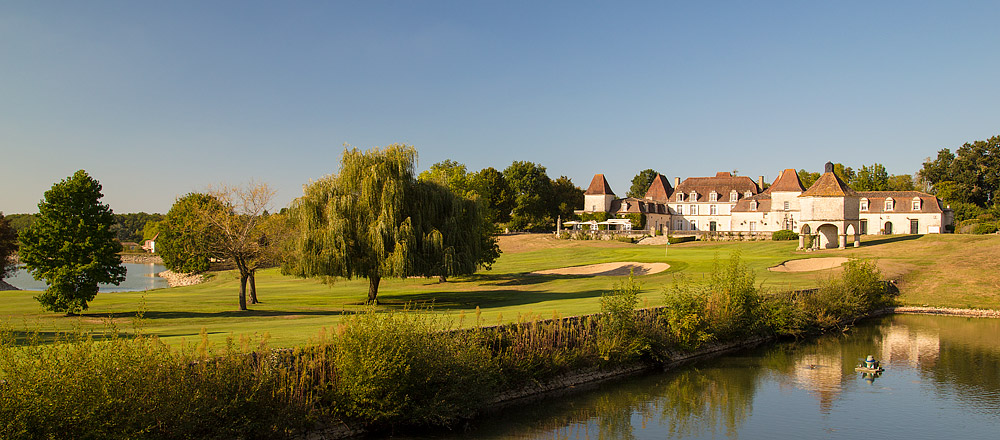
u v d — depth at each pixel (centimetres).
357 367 1667
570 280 5131
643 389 2381
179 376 1368
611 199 11425
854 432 1938
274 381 1542
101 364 1277
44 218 3281
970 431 1952
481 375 1894
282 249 3906
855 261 4350
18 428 1139
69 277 3178
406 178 4000
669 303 2964
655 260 5853
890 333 3578
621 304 2642
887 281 4691
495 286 5031
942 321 3975
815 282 4356
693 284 3809
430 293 4700
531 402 2164
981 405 2209
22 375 1207
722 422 2017
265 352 1578
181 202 6675
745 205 10350
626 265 5788
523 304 3731
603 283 4791
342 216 3753
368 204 3797
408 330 1767
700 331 2905
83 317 3130
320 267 3662
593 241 8875
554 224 12488
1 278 6831
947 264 5134
